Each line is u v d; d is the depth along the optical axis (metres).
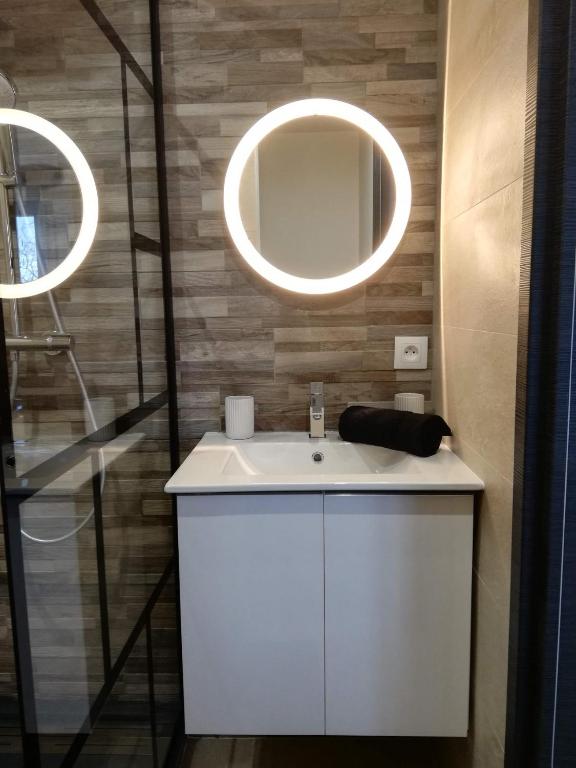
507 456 1.05
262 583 1.28
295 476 1.28
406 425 1.40
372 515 1.25
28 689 0.81
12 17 0.84
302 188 1.58
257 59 1.56
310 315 1.64
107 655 1.14
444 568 1.25
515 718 0.97
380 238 1.59
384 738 1.62
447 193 1.45
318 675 1.30
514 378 1.00
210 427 1.68
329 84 1.56
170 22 1.56
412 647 1.29
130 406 1.32
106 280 1.18
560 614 0.91
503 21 1.03
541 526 0.92
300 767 1.53
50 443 0.91
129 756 1.24
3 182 0.80
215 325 1.65
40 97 0.92
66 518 0.96
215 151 1.59
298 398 1.67
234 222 1.59
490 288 1.13
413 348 1.64
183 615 1.30
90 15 1.12
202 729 1.33
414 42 1.54
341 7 1.54
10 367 0.78
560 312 0.85
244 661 1.31
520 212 0.96
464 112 1.29
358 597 1.28
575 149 0.82
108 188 1.20
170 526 1.64
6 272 0.79
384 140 1.56
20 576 0.80
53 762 0.88
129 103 1.35
